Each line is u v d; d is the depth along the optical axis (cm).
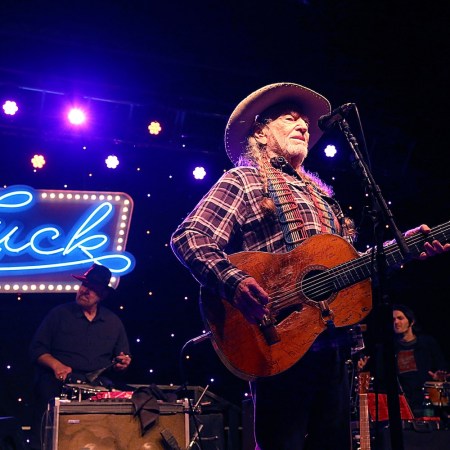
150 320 784
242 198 263
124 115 717
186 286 800
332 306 251
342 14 741
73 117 685
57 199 743
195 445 487
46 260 721
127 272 744
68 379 516
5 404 697
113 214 755
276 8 750
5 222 721
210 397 555
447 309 834
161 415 427
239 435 561
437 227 261
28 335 732
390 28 741
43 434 472
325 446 243
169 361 777
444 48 735
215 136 745
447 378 594
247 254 254
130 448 411
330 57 752
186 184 802
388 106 761
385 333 230
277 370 242
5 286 706
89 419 410
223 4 740
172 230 800
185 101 713
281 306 250
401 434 218
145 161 789
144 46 706
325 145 760
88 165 771
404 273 825
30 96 689
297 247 257
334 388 245
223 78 732
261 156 283
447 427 464
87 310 602
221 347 246
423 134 766
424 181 784
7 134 692
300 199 269
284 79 738
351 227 288
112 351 603
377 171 776
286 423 240
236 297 236
